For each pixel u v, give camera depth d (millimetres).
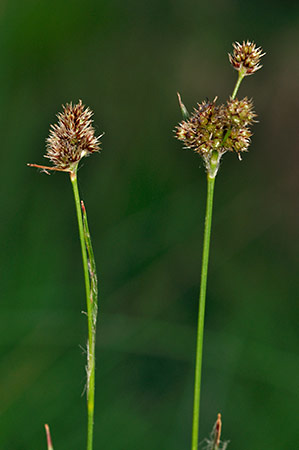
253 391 705
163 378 718
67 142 414
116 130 922
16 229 748
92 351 416
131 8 1023
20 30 862
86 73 932
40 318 698
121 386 701
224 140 414
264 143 1043
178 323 765
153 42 1032
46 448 629
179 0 1073
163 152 899
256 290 834
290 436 660
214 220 892
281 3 1096
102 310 750
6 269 714
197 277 818
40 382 666
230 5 1104
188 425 686
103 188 839
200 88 1031
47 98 861
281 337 758
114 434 663
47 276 728
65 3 915
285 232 916
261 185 978
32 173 797
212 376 719
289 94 1059
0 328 675
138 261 800
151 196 846
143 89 975
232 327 772
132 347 714
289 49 1091
